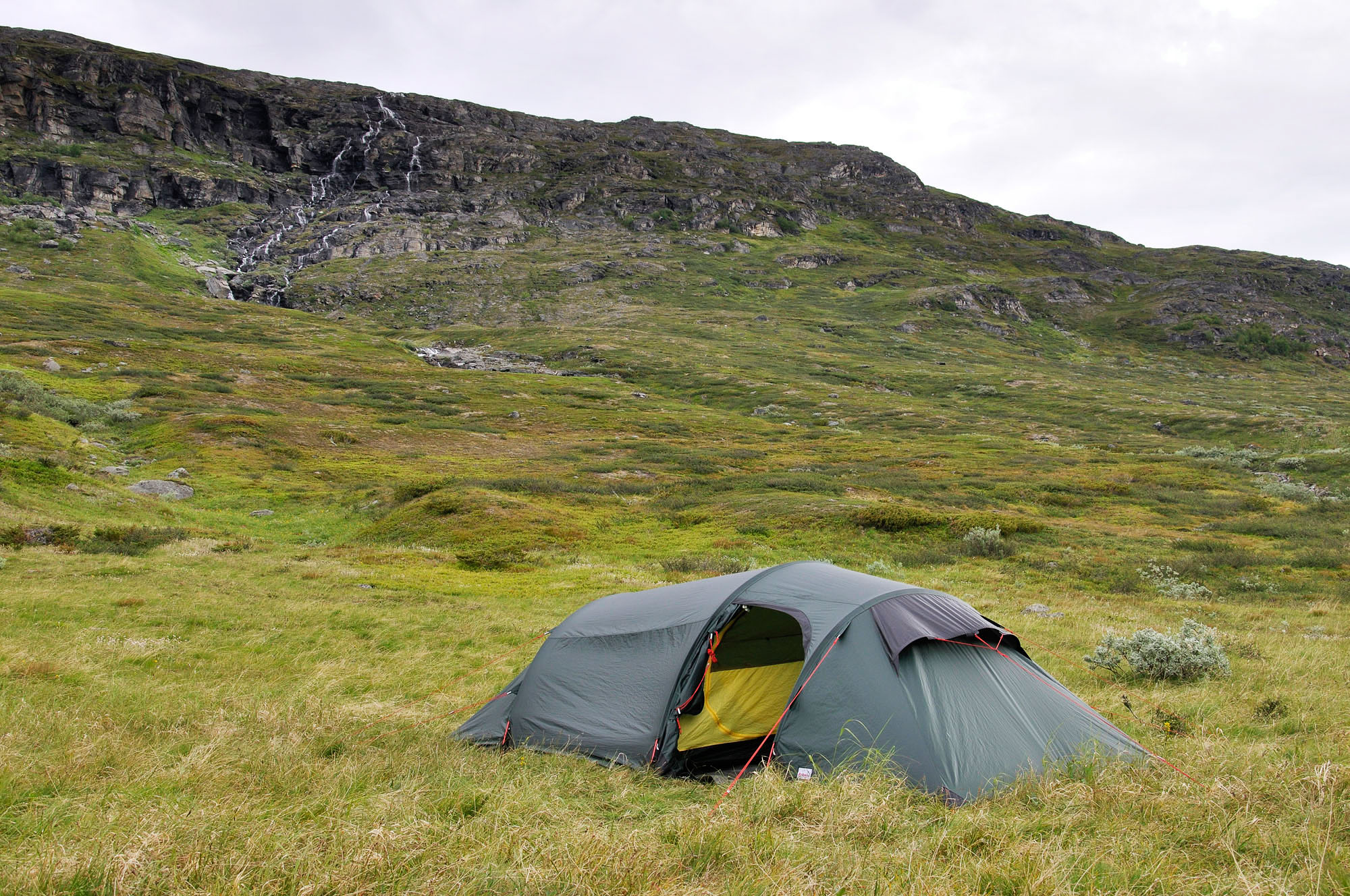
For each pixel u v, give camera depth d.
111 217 190.12
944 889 4.66
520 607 22.08
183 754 7.93
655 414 94.62
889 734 7.34
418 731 9.66
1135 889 4.73
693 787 7.66
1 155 199.25
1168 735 9.17
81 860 4.79
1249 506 46.03
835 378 129.12
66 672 12.02
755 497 43.72
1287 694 11.39
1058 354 183.38
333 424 72.94
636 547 34.31
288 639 16.42
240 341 121.44
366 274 194.88
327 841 5.22
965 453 70.62
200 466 50.66
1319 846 5.19
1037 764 7.31
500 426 82.69
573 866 4.95
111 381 79.25
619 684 9.09
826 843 5.54
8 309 109.75
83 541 26.61
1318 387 166.62
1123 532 37.78
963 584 26.34
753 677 9.18
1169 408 105.62
